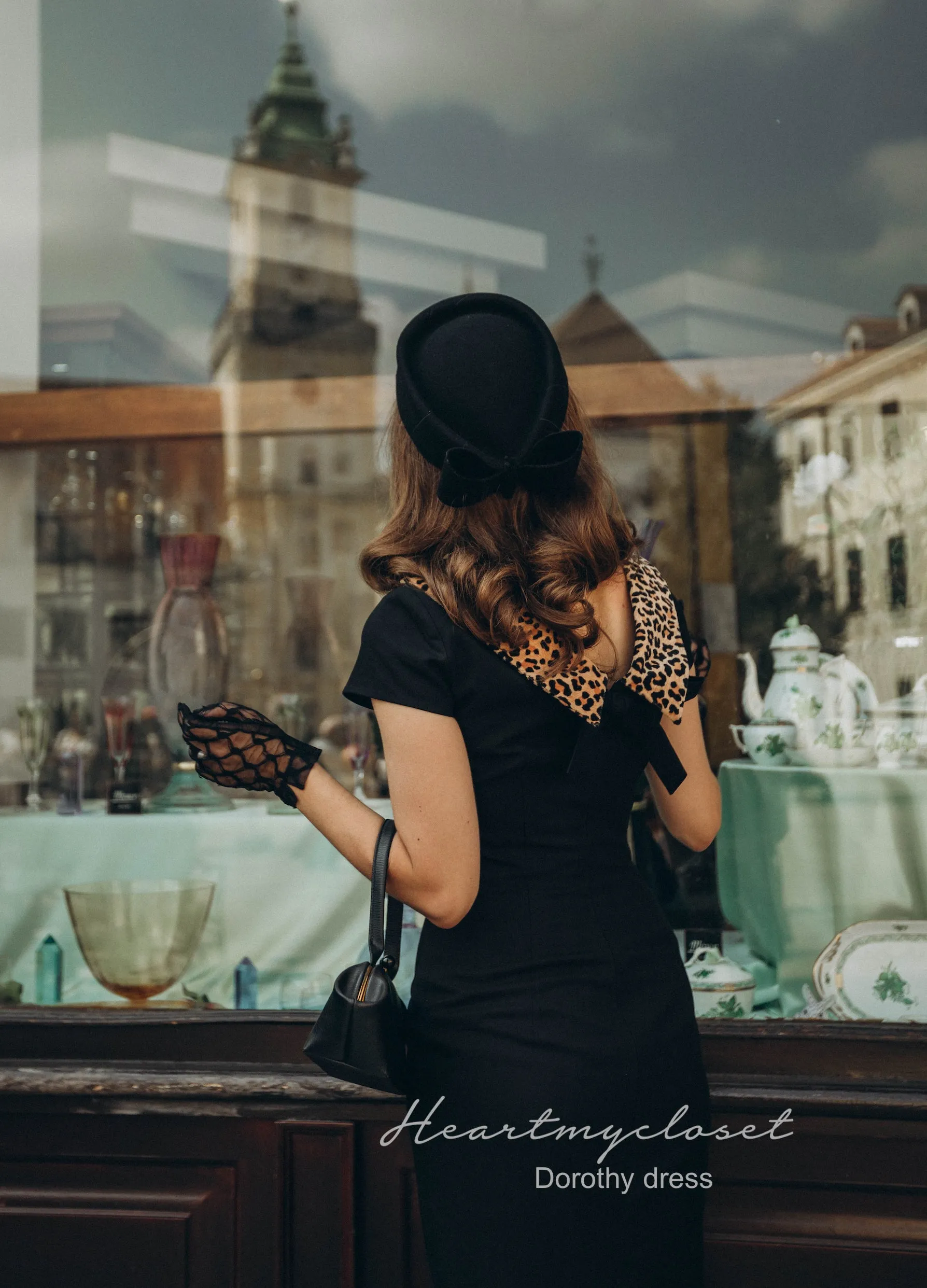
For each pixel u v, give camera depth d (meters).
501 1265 0.86
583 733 0.91
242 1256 1.41
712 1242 1.36
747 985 1.53
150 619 2.06
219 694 1.94
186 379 2.65
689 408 1.94
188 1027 1.50
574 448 0.91
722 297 2.34
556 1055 0.86
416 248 2.93
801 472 1.85
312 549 2.45
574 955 0.89
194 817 1.71
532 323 0.97
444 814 0.86
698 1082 0.93
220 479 2.38
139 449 2.25
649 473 1.97
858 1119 1.35
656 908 0.97
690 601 1.88
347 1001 0.91
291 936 1.68
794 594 1.80
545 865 0.90
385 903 0.90
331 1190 1.40
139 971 1.64
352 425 2.30
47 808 1.83
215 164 2.61
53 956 1.69
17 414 2.13
